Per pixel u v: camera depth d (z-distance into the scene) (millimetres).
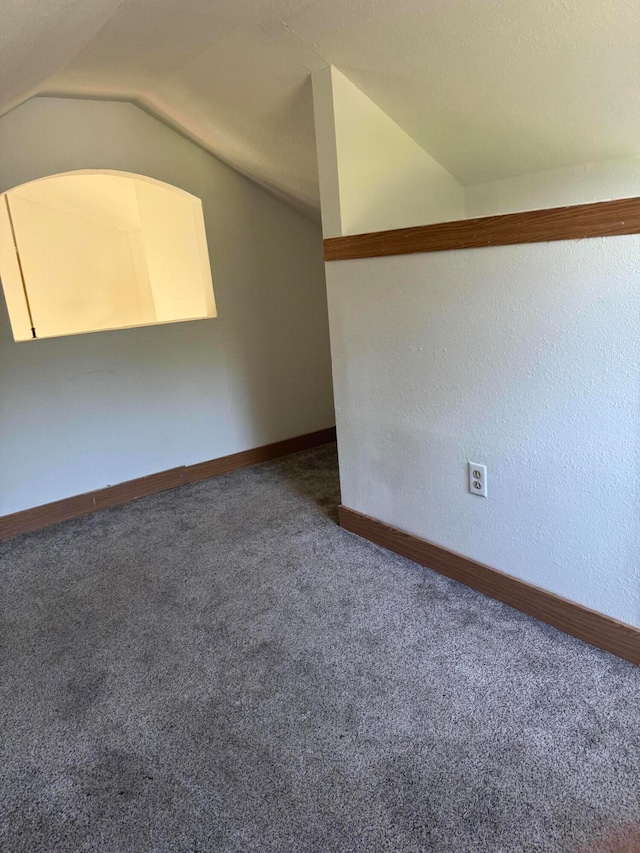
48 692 1596
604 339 1417
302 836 1136
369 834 1130
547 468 1624
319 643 1720
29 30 1340
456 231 1659
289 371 3510
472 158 2139
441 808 1173
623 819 1121
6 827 1199
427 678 1541
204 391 3182
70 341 2707
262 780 1269
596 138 1796
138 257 5730
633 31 1341
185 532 2564
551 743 1307
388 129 2051
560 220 1421
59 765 1349
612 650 1578
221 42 1867
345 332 2156
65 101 2471
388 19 1554
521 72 1582
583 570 1607
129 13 1647
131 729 1444
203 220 2994
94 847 1144
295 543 2373
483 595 1905
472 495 1868
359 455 2283
